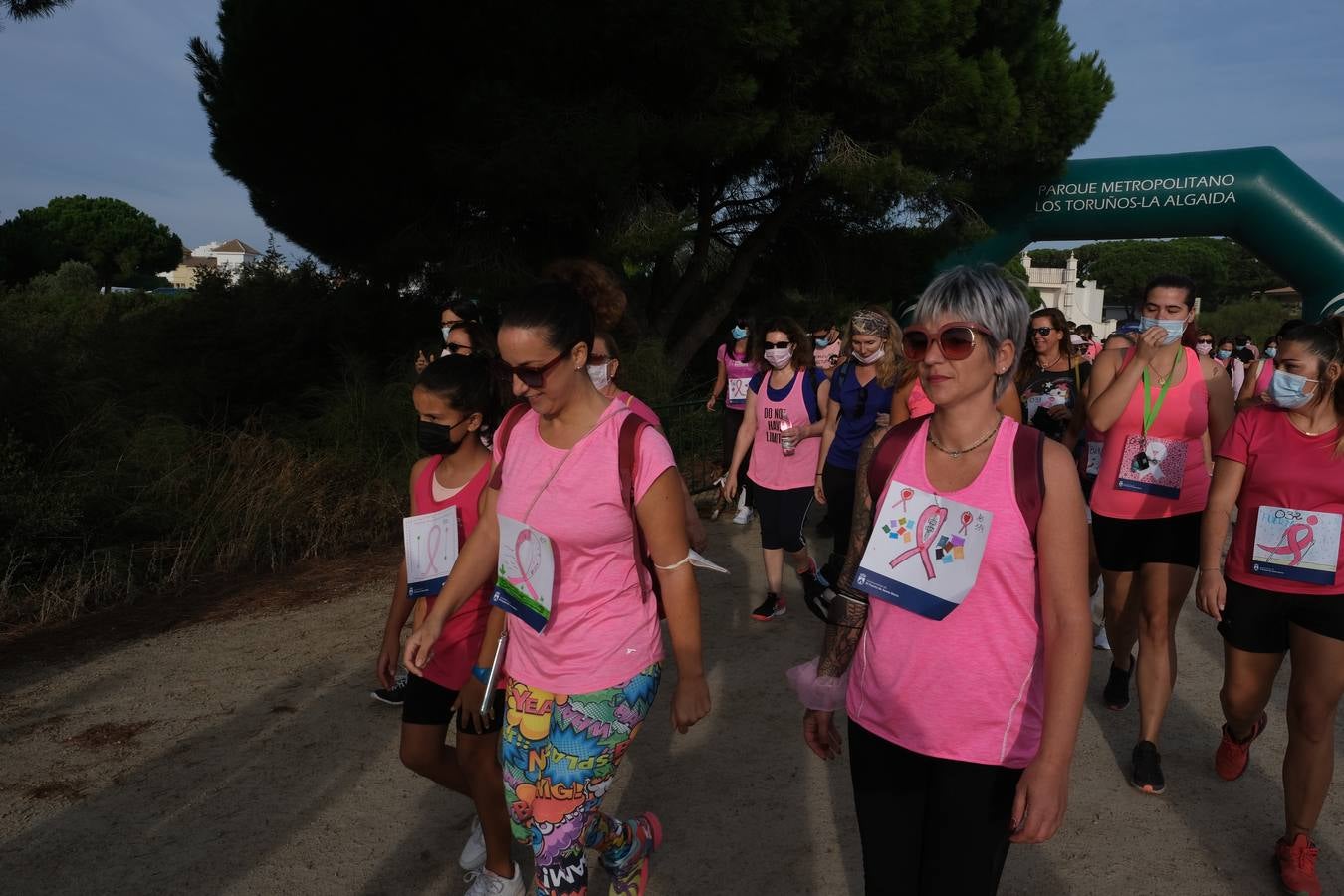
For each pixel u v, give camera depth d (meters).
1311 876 2.89
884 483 1.95
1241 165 16.19
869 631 1.97
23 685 4.71
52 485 6.68
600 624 2.16
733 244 15.95
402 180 11.66
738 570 6.79
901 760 1.91
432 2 10.41
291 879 3.05
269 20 10.85
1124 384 3.69
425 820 3.41
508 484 2.21
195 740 4.07
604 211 11.85
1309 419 2.89
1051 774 1.64
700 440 10.84
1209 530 3.08
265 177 12.27
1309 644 2.88
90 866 3.13
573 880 2.21
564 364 2.06
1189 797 3.50
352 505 7.86
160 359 10.83
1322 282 15.92
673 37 10.71
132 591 6.13
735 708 4.36
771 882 3.00
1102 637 5.08
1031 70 14.80
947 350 1.76
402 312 12.54
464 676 2.65
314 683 4.68
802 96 12.88
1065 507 1.73
